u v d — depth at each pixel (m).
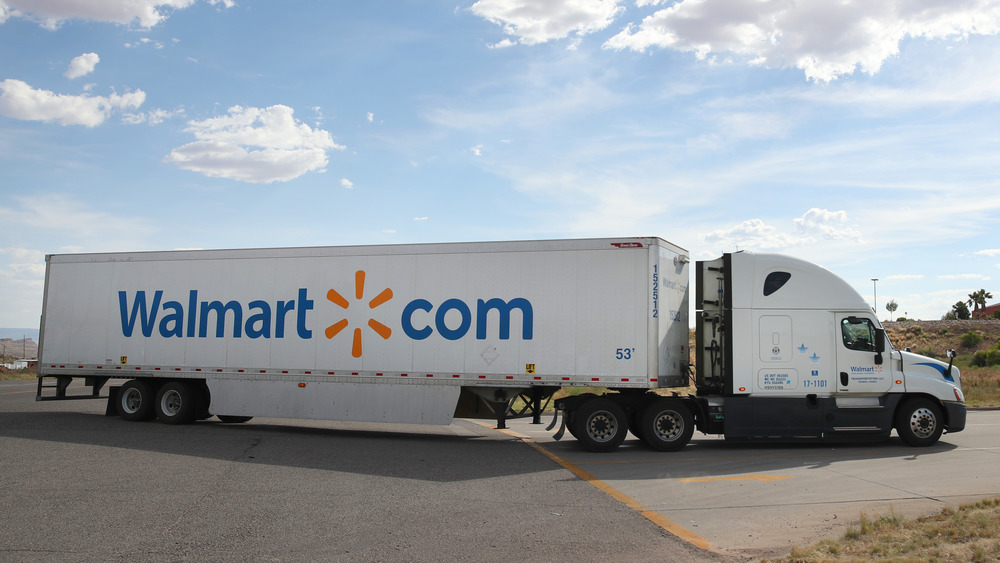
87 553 5.96
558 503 8.20
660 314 12.66
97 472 9.71
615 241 12.88
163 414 15.73
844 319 12.88
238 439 13.45
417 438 14.51
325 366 14.41
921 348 58.31
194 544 6.29
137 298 16.02
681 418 12.67
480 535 6.73
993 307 99.75
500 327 13.32
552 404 13.42
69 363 16.38
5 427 14.66
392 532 6.80
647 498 8.54
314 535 6.65
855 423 12.65
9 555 5.88
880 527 6.69
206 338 15.34
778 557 5.94
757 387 12.70
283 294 14.87
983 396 23.94
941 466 10.74
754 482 9.59
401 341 13.92
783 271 12.97
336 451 12.20
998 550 5.59
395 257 14.14
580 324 12.91
